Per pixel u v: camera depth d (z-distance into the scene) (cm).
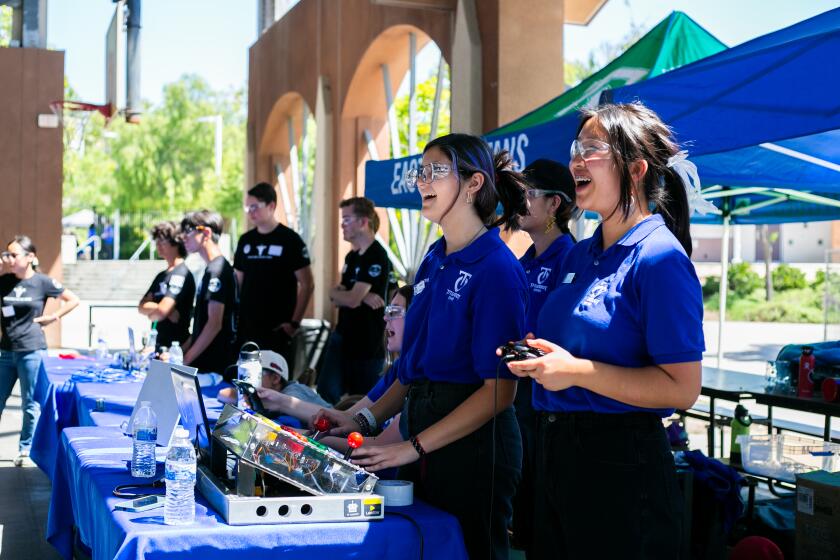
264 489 229
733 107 300
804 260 3759
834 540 325
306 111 1245
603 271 216
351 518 228
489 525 250
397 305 399
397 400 299
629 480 207
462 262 254
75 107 1331
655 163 213
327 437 291
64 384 495
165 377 328
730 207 758
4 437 742
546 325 229
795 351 489
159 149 4791
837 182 512
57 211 1328
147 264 2600
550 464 220
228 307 579
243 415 236
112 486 259
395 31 899
